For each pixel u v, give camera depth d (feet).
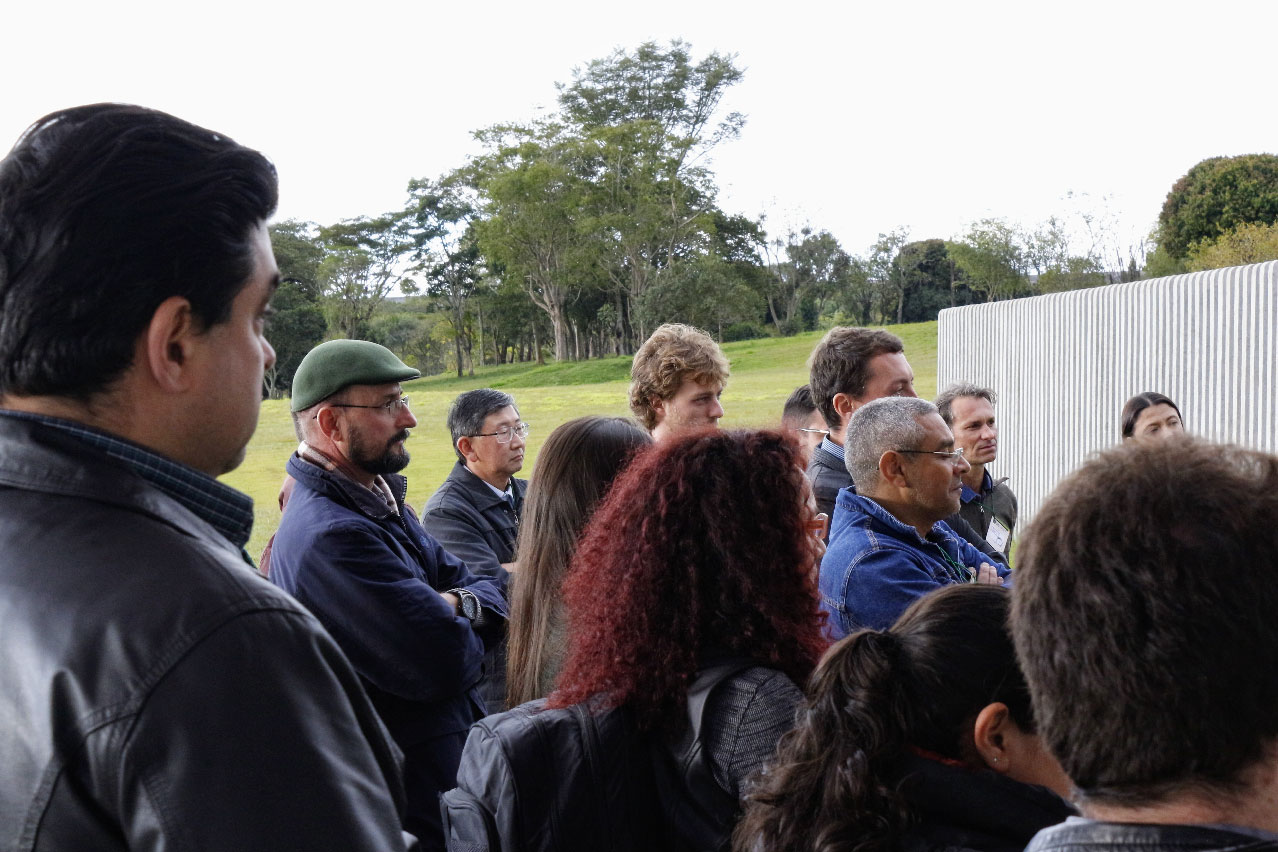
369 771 3.23
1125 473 2.92
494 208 176.45
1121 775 2.74
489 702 10.16
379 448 9.27
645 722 5.06
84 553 3.05
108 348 3.21
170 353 3.34
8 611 3.00
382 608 8.39
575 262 170.91
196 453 3.50
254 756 2.90
